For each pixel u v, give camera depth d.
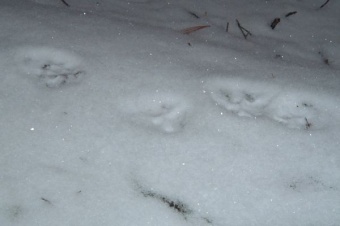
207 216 0.96
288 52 1.25
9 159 0.97
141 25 1.21
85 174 0.98
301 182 1.00
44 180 0.96
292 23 1.34
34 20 1.14
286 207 0.98
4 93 1.03
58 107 1.03
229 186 0.99
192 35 1.24
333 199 0.99
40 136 1.00
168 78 1.10
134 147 1.01
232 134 1.04
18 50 1.09
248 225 0.96
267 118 1.08
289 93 1.12
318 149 1.04
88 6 1.25
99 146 1.00
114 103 1.05
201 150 1.02
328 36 1.31
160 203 0.97
